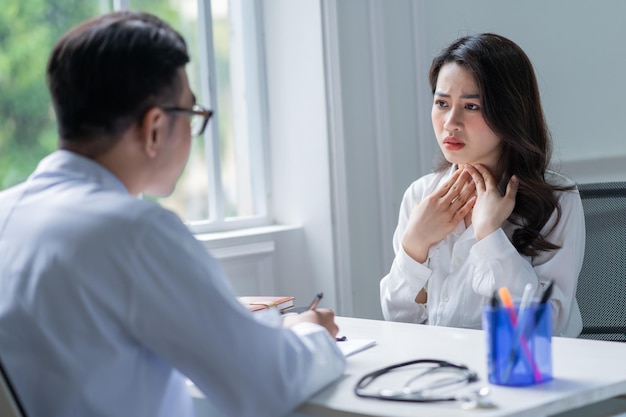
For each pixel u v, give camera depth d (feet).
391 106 11.79
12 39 9.39
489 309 4.84
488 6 12.26
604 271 8.02
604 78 12.21
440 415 4.35
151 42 4.57
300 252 11.55
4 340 4.39
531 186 7.40
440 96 7.48
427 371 5.15
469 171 7.51
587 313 8.00
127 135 4.61
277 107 11.64
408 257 7.63
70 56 4.52
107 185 4.60
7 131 9.34
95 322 4.30
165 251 4.33
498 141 7.45
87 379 4.33
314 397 4.77
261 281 11.10
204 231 11.00
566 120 12.20
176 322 4.32
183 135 4.80
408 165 12.02
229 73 11.49
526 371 4.80
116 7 10.18
